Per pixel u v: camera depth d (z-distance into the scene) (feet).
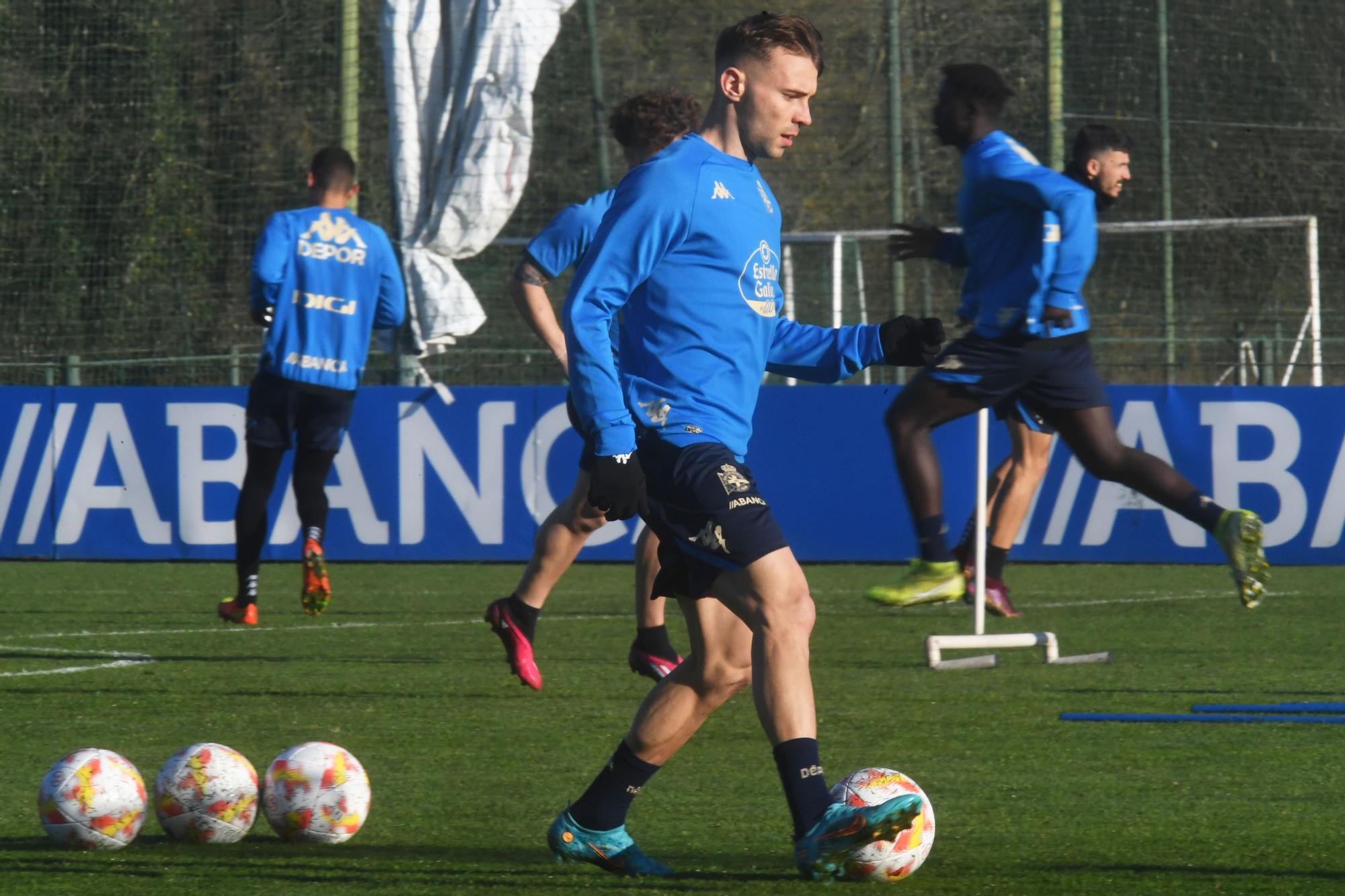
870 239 167.32
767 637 36.78
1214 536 76.18
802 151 201.87
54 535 128.88
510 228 198.70
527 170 140.56
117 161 195.72
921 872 38.83
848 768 52.75
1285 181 199.31
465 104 139.23
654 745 38.93
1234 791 49.06
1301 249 196.34
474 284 186.80
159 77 196.54
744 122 39.34
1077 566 128.88
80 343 187.01
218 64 200.54
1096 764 53.31
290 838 42.34
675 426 37.96
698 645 39.19
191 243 196.24
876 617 99.19
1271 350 174.19
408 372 141.28
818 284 202.59
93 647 85.56
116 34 196.54
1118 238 196.13
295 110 200.95
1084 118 199.00
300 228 89.20
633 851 39.14
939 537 80.07
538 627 94.02
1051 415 80.12
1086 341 80.23
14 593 111.86
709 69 207.72
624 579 121.90
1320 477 118.83
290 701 67.82
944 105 83.51
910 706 65.51
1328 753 55.26
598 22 206.39
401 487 125.29
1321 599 105.09
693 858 40.98
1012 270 80.33
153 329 189.98
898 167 157.28
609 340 37.37
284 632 92.32
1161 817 45.39
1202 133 198.90
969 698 67.46
